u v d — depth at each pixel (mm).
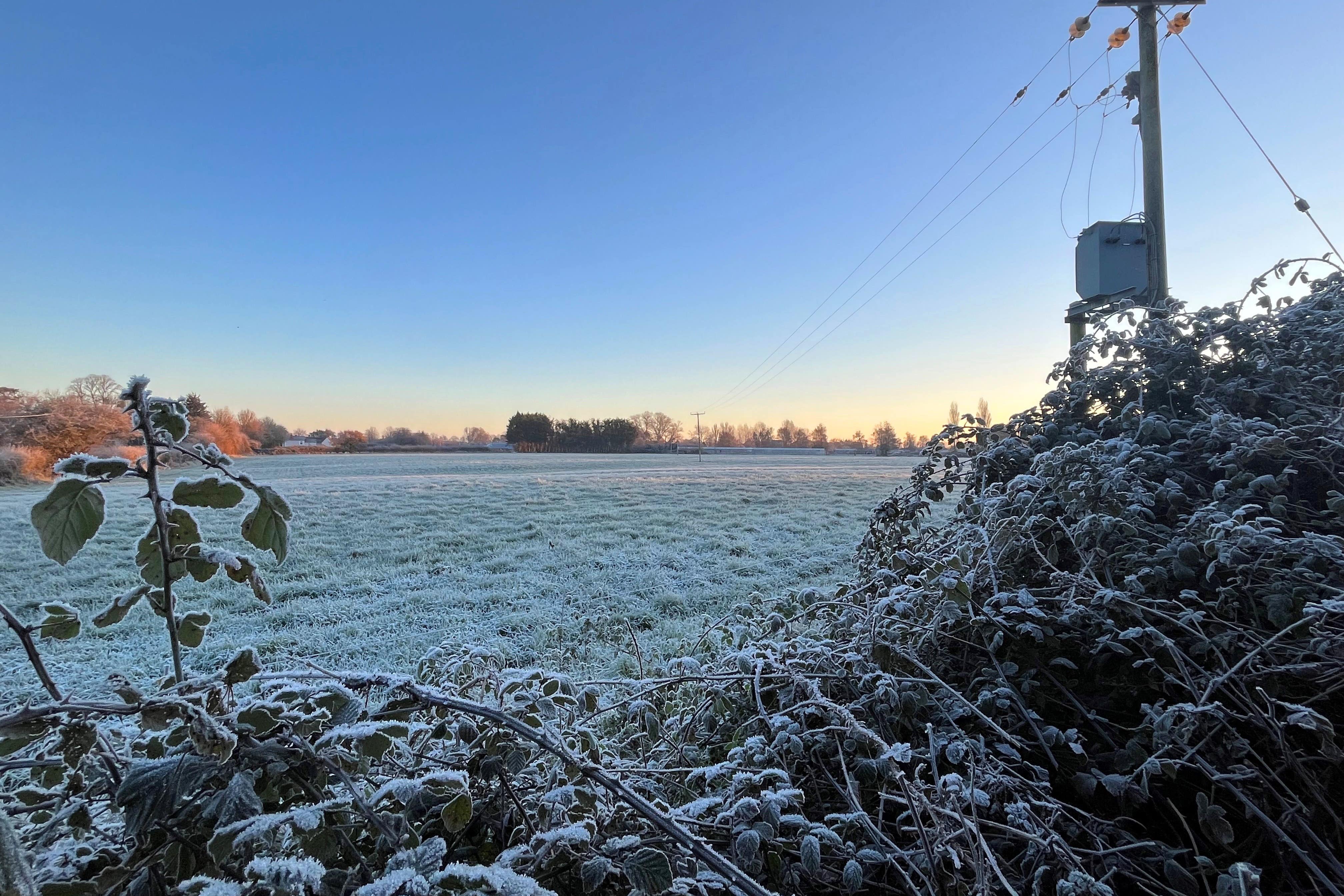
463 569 7906
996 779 1269
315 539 9781
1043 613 1609
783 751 1445
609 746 1834
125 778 805
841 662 1779
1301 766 1245
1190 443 2105
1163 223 3902
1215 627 1534
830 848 1202
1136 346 2479
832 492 17188
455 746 1141
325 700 896
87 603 6191
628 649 3939
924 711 1623
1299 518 1837
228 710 930
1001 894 1155
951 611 1719
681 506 14367
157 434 956
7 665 4352
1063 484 1917
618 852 926
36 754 939
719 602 6363
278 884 609
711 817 1267
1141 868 1209
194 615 1013
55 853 863
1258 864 1270
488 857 982
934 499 2648
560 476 23266
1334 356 2115
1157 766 1260
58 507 850
